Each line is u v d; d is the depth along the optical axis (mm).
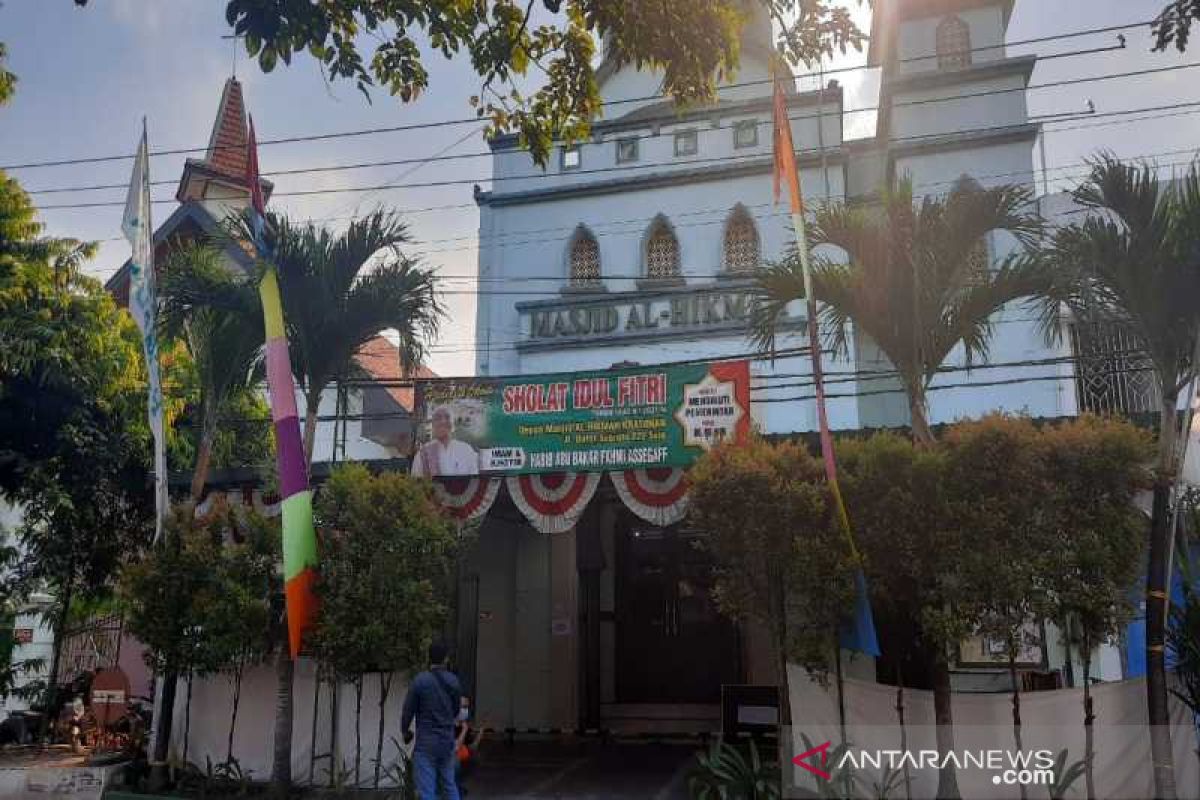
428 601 10898
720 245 19453
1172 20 8953
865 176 20641
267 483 12891
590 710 16734
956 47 19906
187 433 17609
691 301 18844
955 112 19000
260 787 11852
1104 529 8164
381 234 12414
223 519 11891
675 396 11859
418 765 9008
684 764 13438
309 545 10828
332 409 22719
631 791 11430
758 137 19844
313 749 11922
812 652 8727
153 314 12430
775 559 8883
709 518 9016
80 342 16016
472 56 10633
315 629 10758
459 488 12578
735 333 18438
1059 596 8172
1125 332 9148
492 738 16266
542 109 11523
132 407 16266
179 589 11508
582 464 12062
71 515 15836
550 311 19594
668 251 19969
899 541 8453
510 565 17812
